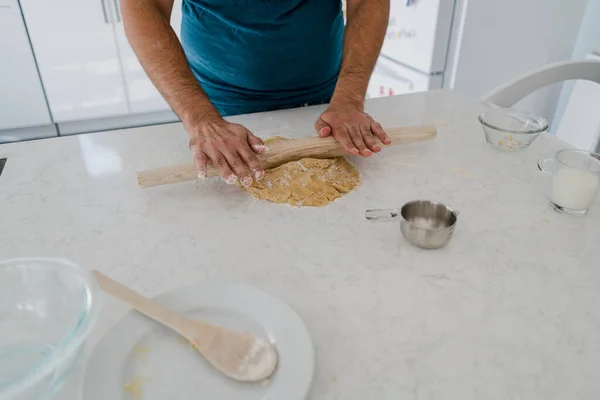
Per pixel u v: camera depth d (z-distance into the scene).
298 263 0.65
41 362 0.42
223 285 0.56
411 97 1.26
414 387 0.47
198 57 1.17
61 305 0.49
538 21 2.06
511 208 0.77
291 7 1.08
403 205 0.71
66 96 2.68
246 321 0.52
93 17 2.51
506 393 0.47
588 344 0.52
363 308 0.57
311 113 1.14
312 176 0.83
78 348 0.45
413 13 2.16
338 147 0.88
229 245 0.69
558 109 2.37
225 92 1.21
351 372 0.49
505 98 1.24
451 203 0.79
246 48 1.11
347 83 1.05
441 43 2.07
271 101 1.22
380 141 0.91
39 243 0.69
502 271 0.63
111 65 2.67
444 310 0.57
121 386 0.46
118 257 0.66
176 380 0.47
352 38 1.13
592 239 0.70
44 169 0.90
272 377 0.47
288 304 0.57
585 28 2.11
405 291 0.59
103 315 0.56
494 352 0.51
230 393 0.46
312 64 1.18
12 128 2.69
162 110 2.93
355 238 0.70
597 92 1.94
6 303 0.49
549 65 1.22
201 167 0.78
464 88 2.16
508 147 0.95
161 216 0.76
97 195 0.81
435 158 0.94
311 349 0.48
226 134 0.84
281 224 0.73
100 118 2.90
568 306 0.57
